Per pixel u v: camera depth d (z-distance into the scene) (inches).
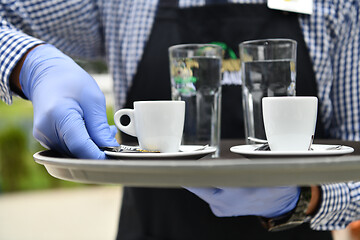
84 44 62.7
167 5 56.3
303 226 55.1
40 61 42.9
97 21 60.9
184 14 56.0
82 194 265.1
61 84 39.6
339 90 53.6
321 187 41.3
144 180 25.0
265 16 54.2
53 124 36.9
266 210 39.5
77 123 36.2
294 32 53.7
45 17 55.9
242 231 55.6
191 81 41.0
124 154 32.7
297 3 52.3
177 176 24.4
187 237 57.4
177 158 32.3
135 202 60.2
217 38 55.4
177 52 41.1
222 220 55.8
